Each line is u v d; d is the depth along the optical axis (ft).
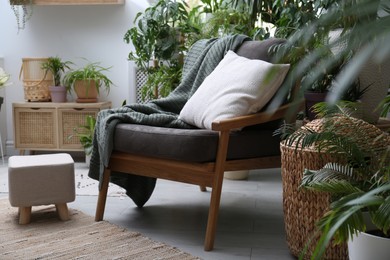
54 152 14.14
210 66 9.04
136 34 12.19
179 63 12.12
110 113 8.30
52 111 13.14
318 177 5.33
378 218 4.03
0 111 14.16
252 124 7.13
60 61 13.89
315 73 2.16
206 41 9.73
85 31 13.97
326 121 5.89
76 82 13.11
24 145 13.33
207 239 6.93
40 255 6.61
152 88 12.60
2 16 14.11
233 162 7.23
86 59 14.02
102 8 13.83
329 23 2.15
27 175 7.80
